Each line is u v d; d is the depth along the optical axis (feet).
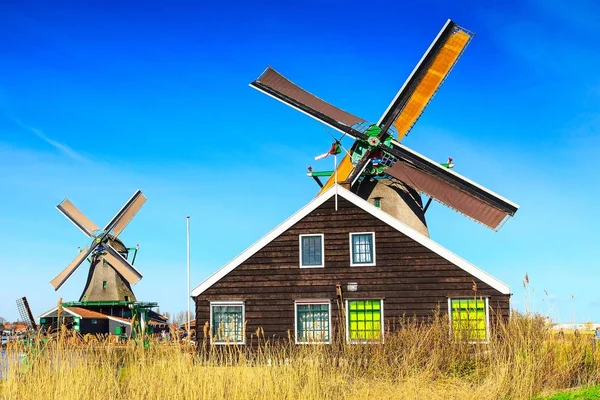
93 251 215.31
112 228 218.18
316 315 89.61
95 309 214.07
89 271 217.97
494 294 85.35
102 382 58.70
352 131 107.34
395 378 63.87
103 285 215.51
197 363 64.49
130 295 220.43
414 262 88.33
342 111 110.32
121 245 222.28
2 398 55.52
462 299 86.22
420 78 108.68
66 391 56.75
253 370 62.28
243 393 58.44
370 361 66.74
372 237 90.02
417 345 67.97
